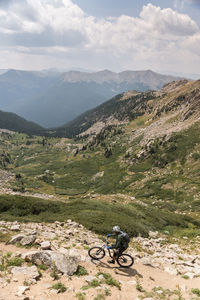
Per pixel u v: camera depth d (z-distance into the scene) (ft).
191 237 104.47
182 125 639.76
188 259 66.23
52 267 35.24
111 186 486.79
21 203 95.86
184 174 395.75
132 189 426.10
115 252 40.81
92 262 41.39
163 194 335.26
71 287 30.96
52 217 86.89
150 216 128.06
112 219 92.63
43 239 53.16
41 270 35.04
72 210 103.96
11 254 39.32
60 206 108.47
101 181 559.38
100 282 33.60
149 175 467.93
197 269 51.06
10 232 54.49
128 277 38.68
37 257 36.78
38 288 29.58
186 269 51.11
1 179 584.40
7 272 32.63
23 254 39.29
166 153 521.24
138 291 33.71
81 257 41.75
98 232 78.33
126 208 125.29
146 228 102.63
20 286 28.73
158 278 41.88
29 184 593.01
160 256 65.16
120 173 560.20
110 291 31.60
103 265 41.24
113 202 147.43
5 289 28.04
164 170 458.91
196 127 570.46
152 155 561.02
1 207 90.33
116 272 39.47
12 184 543.39
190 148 491.72
